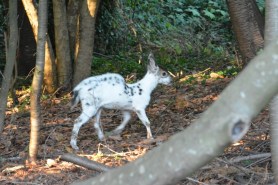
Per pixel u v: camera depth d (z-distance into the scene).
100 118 11.53
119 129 10.86
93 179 2.83
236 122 2.52
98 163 8.34
